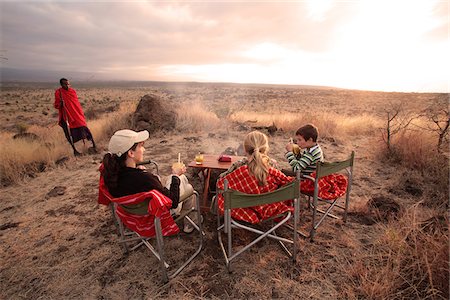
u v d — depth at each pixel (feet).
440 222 8.82
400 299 6.70
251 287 7.48
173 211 8.60
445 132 17.74
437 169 14.11
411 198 12.34
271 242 9.42
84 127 21.48
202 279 7.82
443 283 6.63
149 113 29.22
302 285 7.48
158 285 7.68
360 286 7.16
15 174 16.29
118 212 7.92
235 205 7.11
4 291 7.66
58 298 7.35
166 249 9.26
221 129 29.99
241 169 8.09
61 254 9.19
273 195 7.32
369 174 15.66
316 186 8.85
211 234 10.03
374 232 9.75
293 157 10.24
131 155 7.16
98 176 16.65
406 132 19.90
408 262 7.52
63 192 14.26
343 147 22.33
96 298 7.31
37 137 27.89
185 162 18.63
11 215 12.04
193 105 37.76
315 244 9.25
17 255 9.21
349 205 11.90
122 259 8.85
